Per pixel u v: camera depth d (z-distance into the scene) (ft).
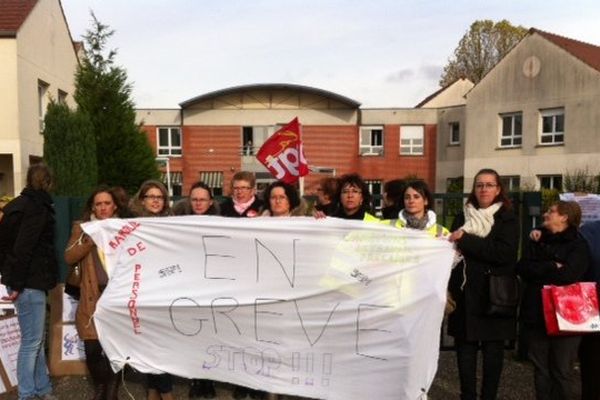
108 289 14.37
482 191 13.83
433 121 112.88
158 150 115.03
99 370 15.12
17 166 54.95
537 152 87.45
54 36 65.87
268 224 14.16
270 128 114.62
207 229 14.38
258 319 14.07
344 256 13.83
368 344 13.51
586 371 14.53
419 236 13.61
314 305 13.87
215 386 17.31
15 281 14.82
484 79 94.58
